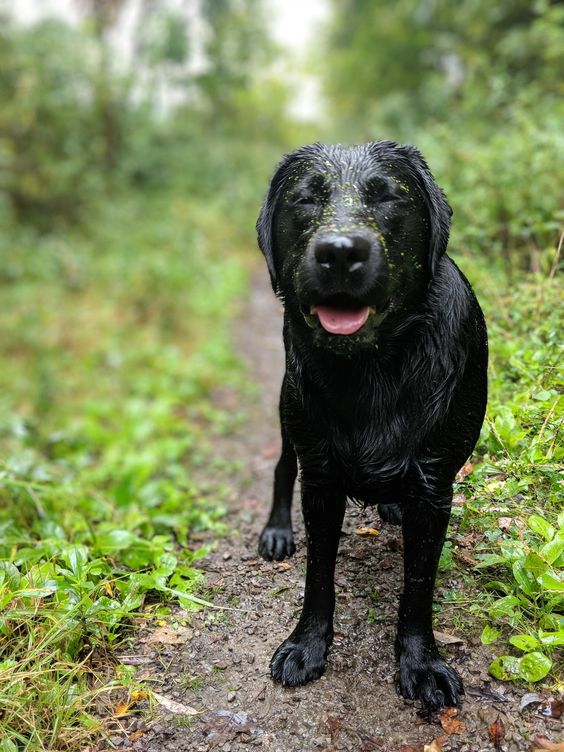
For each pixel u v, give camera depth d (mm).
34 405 2074
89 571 862
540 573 723
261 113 9242
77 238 4047
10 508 1179
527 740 632
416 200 630
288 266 641
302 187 632
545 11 2547
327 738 668
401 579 850
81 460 1636
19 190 4086
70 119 4477
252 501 1267
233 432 1800
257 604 869
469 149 1690
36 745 647
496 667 691
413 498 664
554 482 813
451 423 649
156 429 1841
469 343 667
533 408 884
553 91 2406
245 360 2406
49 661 727
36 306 3078
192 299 3121
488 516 825
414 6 5211
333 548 724
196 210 4648
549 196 1355
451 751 639
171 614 856
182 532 1094
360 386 643
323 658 733
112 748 674
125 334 2795
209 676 757
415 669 690
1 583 786
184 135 6297
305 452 682
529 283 1162
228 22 6672
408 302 622
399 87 5652
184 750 671
